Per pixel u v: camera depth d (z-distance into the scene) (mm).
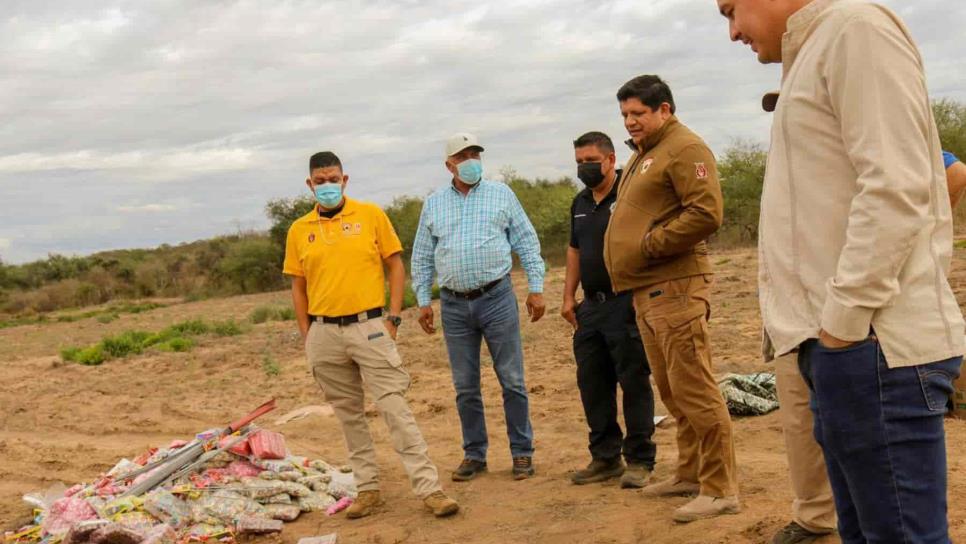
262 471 6434
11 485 7695
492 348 6570
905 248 2457
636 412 5938
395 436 5898
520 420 6582
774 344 2848
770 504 5191
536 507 5797
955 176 3855
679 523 5066
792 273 2773
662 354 5234
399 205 44625
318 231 5926
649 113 4977
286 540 5633
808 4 2725
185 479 6211
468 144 6402
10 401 12969
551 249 36156
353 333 5855
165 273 58531
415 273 6887
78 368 16406
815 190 2695
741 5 2885
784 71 2834
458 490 6430
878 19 2525
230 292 48625
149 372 14977
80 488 6359
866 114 2492
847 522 3119
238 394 12062
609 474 6223
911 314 2551
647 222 5035
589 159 5738
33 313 50969
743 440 7031
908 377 2543
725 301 15594
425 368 12539
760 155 31375
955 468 5543
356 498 6062
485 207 6500
